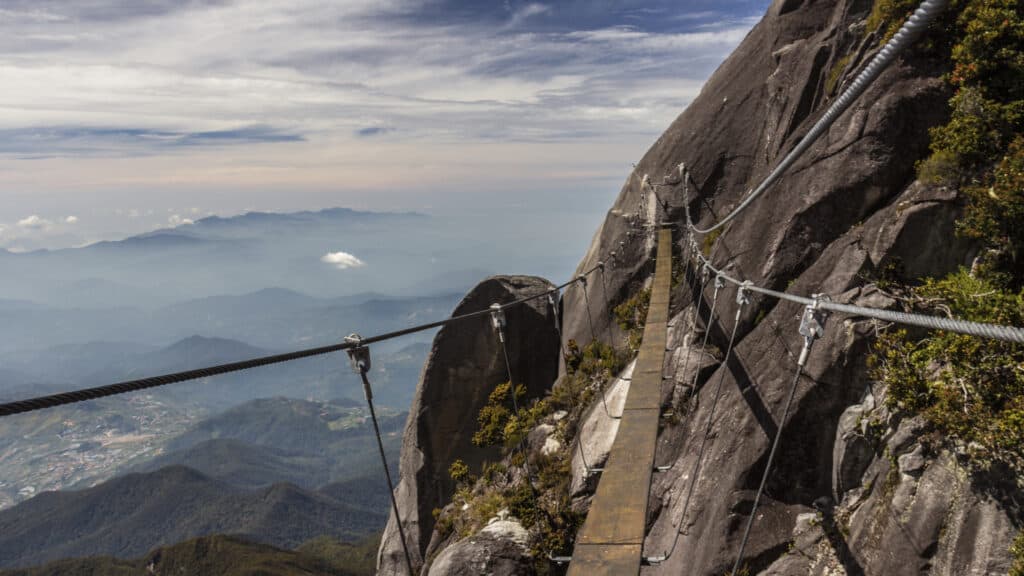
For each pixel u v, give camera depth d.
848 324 19.12
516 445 38.06
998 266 18.28
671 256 35.25
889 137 22.55
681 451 23.36
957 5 22.19
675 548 21.06
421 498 40.31
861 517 17.03
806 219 24.17
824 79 31.14
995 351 15.53
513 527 29.48
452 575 27.36
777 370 20.97
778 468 19.53
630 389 19.39
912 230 19.89
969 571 14.02
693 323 27.89
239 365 6.70
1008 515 13.91
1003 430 14.45
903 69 23.06
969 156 19.84
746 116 37.47
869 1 29.45
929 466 15.78
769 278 24.62
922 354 17.02
